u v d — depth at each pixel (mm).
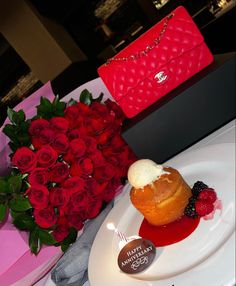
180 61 715
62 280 649
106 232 672
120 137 761
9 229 706
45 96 824
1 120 1505
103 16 3795
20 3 3486
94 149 717
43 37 3596
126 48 731
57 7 3670
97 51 3977
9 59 3682
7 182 679
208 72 686
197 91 684
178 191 585
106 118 751
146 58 719
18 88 3789
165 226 594
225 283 410
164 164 718
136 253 559
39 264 723
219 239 497
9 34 3598
